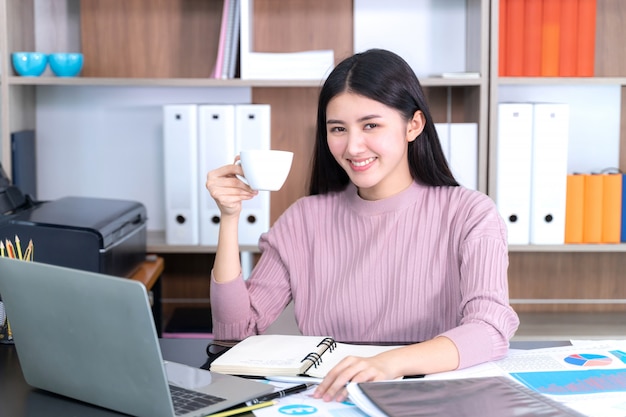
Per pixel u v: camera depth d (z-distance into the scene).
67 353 1.11
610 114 2.81
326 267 1.66
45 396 1.16
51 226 1.98
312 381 1.17
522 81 2.50
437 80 2.50
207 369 1.27
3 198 2.11
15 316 1.16
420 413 0.98
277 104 2.81
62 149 2.86
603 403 1.06
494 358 1.28
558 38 2.54
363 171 1.50
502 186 2.53
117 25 2.79
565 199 2.55
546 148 2.52
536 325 2.70
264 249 1.74
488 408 1.00
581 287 2.89
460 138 2.52
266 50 2.78
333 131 1.52
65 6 2.81
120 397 1.07
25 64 2.56
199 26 2.79
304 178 2.83
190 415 1.03
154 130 2.86
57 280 1.07
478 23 2.54
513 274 2.89
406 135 1.57
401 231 1.62
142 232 2.41
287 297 1.71
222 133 2.55
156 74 2.80
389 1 2.76
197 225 2.60
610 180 2.59
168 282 2.91
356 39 2.77
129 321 1.01
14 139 2.57
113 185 2.88
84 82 2.54
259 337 1.40
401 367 1.17
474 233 1.52
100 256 1.98
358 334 1.61
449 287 1.57
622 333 2.61
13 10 2.58
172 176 2.58
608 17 2.76
